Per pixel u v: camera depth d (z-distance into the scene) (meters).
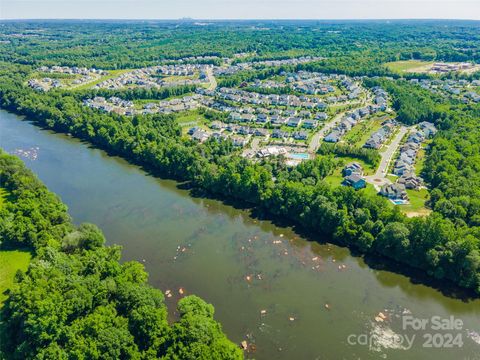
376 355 114.38
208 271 150.00
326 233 172.00
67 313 108.56
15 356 103.19
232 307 131.88
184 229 178.62
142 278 130.88
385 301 135.50
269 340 119.19
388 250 154.75
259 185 196.12
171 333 106.62
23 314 108.88
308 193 179.62
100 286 118.19
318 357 113.69
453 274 142.12
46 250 134.00
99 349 101.19
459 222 162.25
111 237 171.62
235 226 181.25
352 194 171.62
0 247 148.88
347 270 151.00
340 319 127.44
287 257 158.62
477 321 127.62
